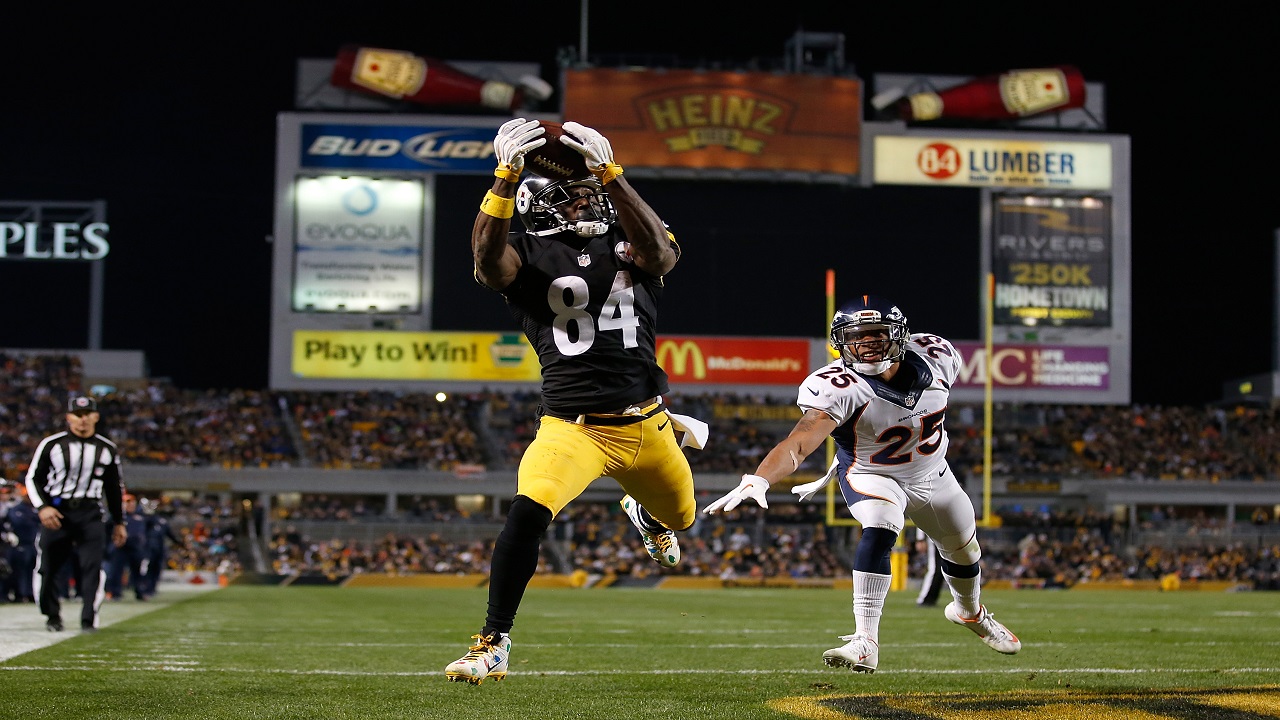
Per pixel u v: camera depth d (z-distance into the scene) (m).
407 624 37.41
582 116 115.00
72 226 127.00
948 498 17.98
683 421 16.47
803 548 108.25
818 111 115.69
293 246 115.62
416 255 116.00
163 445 114.19
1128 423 124.81
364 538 105.88
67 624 33.53
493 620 14.95
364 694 18.05
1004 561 109.06
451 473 114.06
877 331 16.83
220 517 106.88
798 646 28.09
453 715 15.88
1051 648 26.98
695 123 115.06
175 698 17.45
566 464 15.24
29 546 48.38
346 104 118.44
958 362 17.88
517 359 115.94
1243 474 119.75
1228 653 25.80
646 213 14.97
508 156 14.48
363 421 119.44
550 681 19.88
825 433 16.75
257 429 117.81
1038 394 117.88
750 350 115.19
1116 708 16.06
